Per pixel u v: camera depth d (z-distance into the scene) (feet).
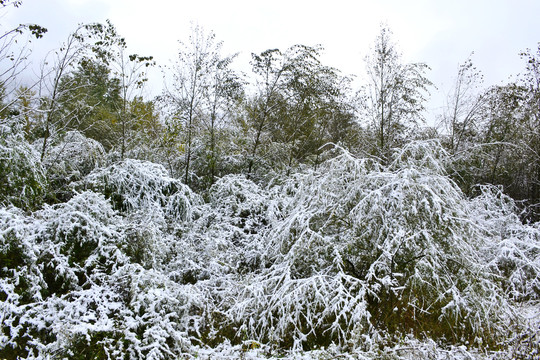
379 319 13.78
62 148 24.68
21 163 18.52
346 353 10.96
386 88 35.65
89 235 14.99
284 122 35.04
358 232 16.69
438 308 15.12
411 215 15.65
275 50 31.19
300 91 33.06
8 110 21.17
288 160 34.86
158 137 30.14
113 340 10.89
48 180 21.76
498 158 38.96
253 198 24.23
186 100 29.01
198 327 13.34
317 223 17.88
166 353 11.65
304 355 11.53
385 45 35.55
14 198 17.47
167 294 13.43
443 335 13.71
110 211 17.15
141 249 16.49
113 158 28.02
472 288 14.94
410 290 14.74
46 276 14.10
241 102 33.37
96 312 12.77
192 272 17.48
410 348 11.27
